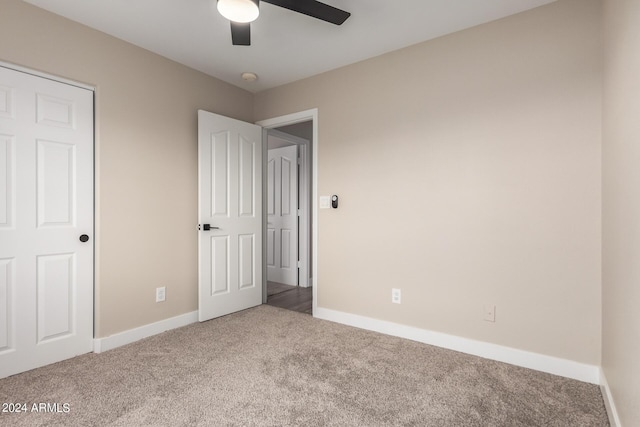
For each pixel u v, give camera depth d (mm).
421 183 2510
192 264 2971
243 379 1943
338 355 2275
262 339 2564
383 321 2709
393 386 1870
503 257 2182
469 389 1841
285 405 1687
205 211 2961
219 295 3098
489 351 2229
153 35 2416
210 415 1601
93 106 2348
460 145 2344
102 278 2352
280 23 2270
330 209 3025
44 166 2115
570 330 1973
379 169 2725
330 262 3025
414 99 2551
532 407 1672
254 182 3441
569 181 1972
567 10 1983
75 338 2254
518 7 2082
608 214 1688
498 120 2201
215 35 2418
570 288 1970
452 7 2084
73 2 2020
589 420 1572
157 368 2076
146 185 2615
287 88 3330
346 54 2723
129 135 2506
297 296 3939
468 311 2314
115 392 1797
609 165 1661
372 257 2768
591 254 1908
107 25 2281
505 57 2180
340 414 1615
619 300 1436
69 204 2229
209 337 2600
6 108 1968
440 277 2428
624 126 1349
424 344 2469
